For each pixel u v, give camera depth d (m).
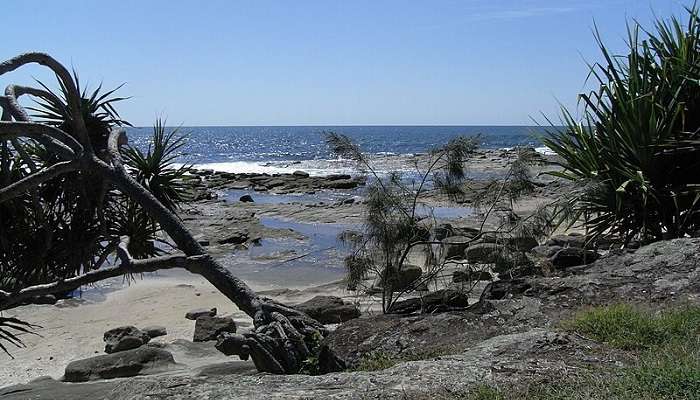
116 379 9.20
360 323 7.05
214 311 14.05
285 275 18.33
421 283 9.88
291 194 39.72
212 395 4.75
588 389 4.39
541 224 10.40
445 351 6.05
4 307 7.11
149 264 7.27
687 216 9.73
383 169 39.81
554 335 5.65
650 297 6.94
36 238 8.20
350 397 4.52
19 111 7.89
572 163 10.72
